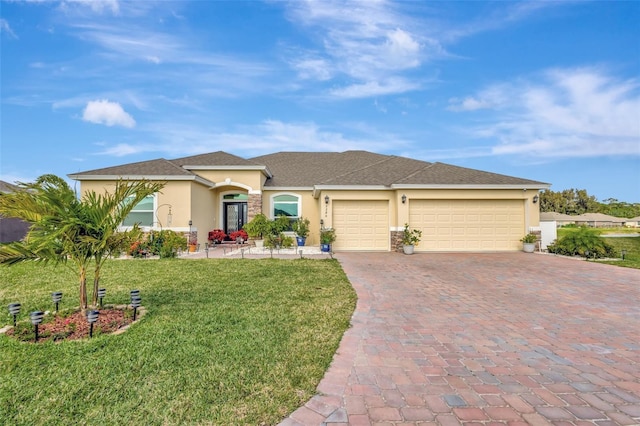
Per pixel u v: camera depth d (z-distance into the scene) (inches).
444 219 676.1
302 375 155.8
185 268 441.1
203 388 142.9
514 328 228.7
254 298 290.2
